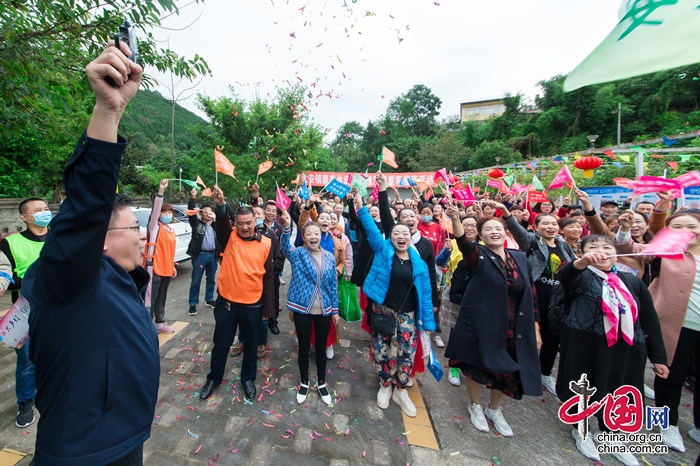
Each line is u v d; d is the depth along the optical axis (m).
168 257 3.88
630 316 2.15
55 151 8.73
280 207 4.39
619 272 2.37
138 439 1.16
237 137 12.98
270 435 2.33
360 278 3.45
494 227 2.45
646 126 20.03
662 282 2.56
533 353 2.35
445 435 2.42
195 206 4.48
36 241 2.57
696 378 2.43
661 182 3.00
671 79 18.94
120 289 1.19
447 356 2.54
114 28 2.82
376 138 37.22
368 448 2.25
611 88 22.30
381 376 2.72
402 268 2.67
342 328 4.34
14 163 7.59
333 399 2.77
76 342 1.05
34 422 2.38
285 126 13.52
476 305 2.39
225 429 2.37
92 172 0.88
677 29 0.53
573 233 3.24
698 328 2.37
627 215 3.05
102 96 0.86
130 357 1.15
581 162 4.07
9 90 2.56
